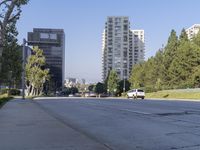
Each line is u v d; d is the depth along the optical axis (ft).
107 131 57.93
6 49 122.52
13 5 99.40
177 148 41.22
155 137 49.57
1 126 61.67
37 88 355.56
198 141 45.19
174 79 355.15
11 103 135.64
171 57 380.58
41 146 42.37
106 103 144.77
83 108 113.80
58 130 56.65
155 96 285.64
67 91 544.21
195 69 328.08
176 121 67.72
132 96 245.24
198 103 140.05
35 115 82.89
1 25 100.32
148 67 465.88
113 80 490.08
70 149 40.45
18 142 45.14
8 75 141.28
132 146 43.73
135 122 68.90
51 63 508.94
